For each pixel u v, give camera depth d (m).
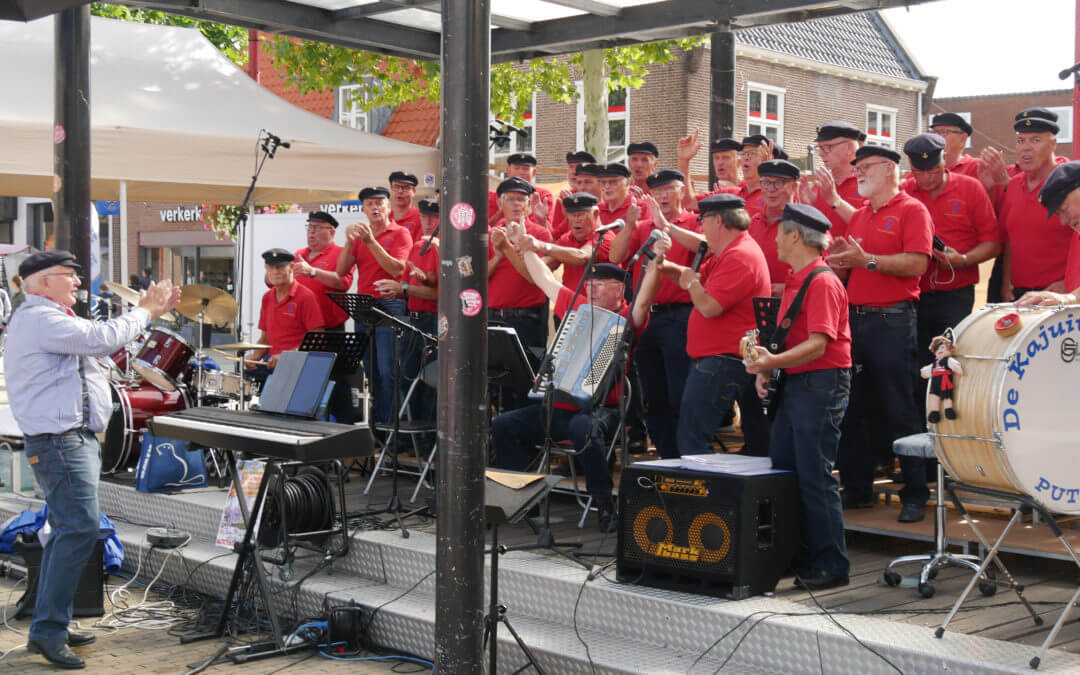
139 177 9.06
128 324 5.39
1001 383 4.00
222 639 5.61
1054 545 4.95
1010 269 6.00
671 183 6.36
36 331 5.29
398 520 6.07
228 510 6.41
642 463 5.16
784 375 4.98
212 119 9.66
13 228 27.67
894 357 5.69
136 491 7.40
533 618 5.21
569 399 5.73
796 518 4.99
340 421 7.61
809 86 22.53
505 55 8.53
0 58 9.62
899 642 4.09
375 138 10.53
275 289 8.14
